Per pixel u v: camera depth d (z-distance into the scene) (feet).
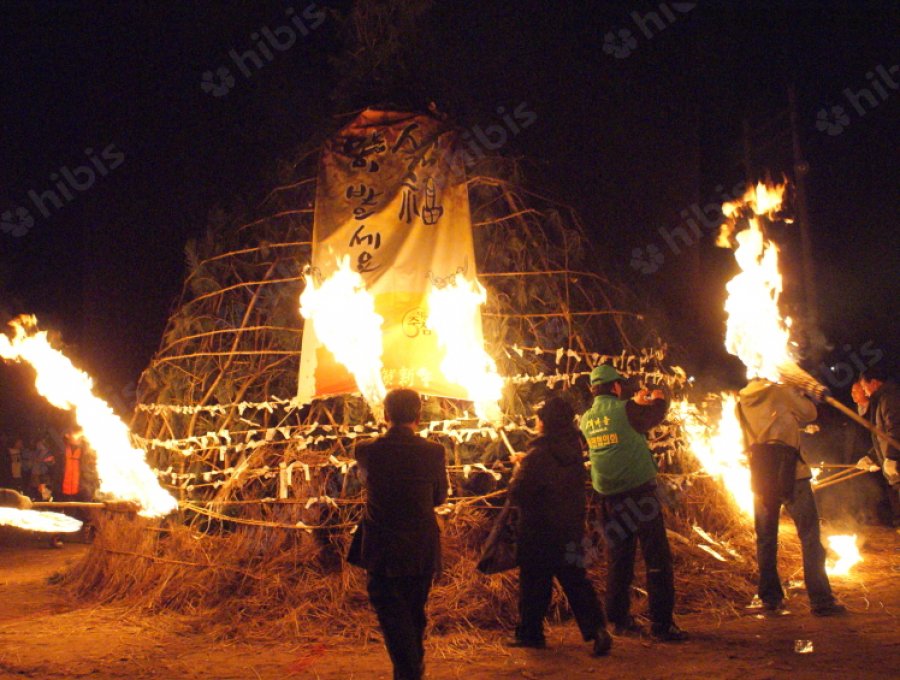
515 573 19.16
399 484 13.87
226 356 23.71
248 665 16.06
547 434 16.46
